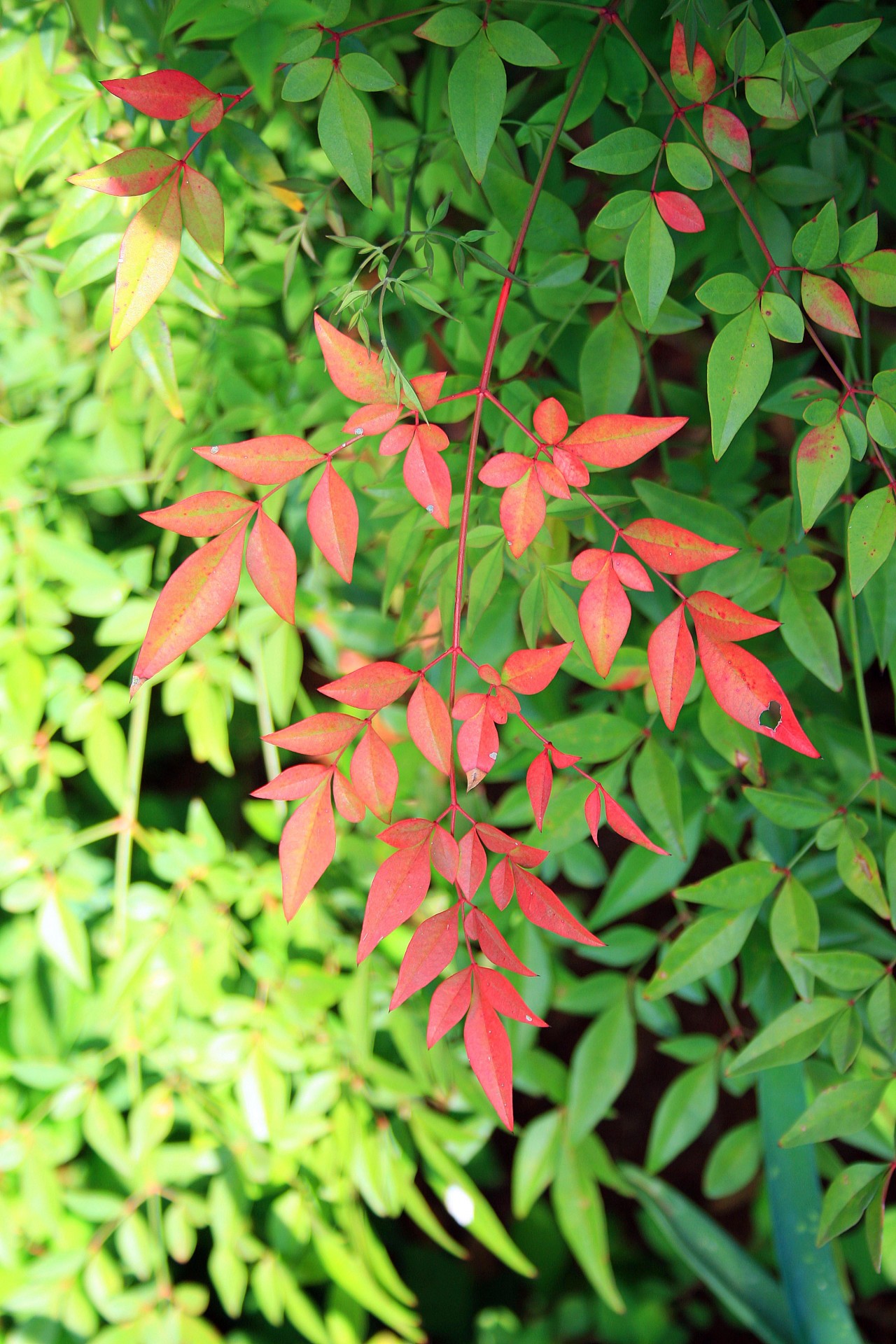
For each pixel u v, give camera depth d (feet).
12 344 3.81
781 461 4.41
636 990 3.65
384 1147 3.93
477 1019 2.60
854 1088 3.00
